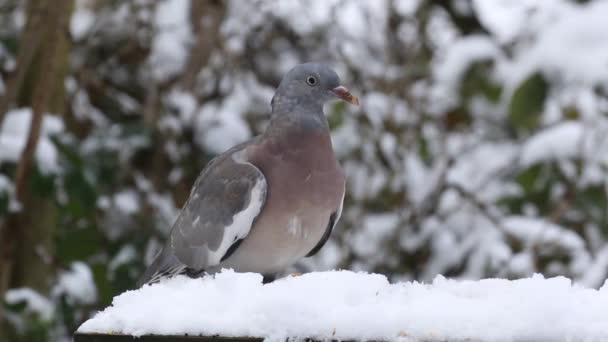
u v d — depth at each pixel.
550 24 9.68
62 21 9.61
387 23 12.95
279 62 13.45
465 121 12.16
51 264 10.95
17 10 13.03
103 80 13.12
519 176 10.19
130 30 12.85
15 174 9.98
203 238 7.67
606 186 10.23
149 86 12.43
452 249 11.84
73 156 10.01
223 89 12.84
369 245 12.49
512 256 11.09
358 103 7.78
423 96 12.59
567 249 10.87
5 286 10.34
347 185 12.66
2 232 10.50
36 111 9.36
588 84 9.16
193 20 13.12
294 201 7.43
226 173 7.66
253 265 7.68
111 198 11.49
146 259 11.33
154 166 12.13
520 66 9.62
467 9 12.20
